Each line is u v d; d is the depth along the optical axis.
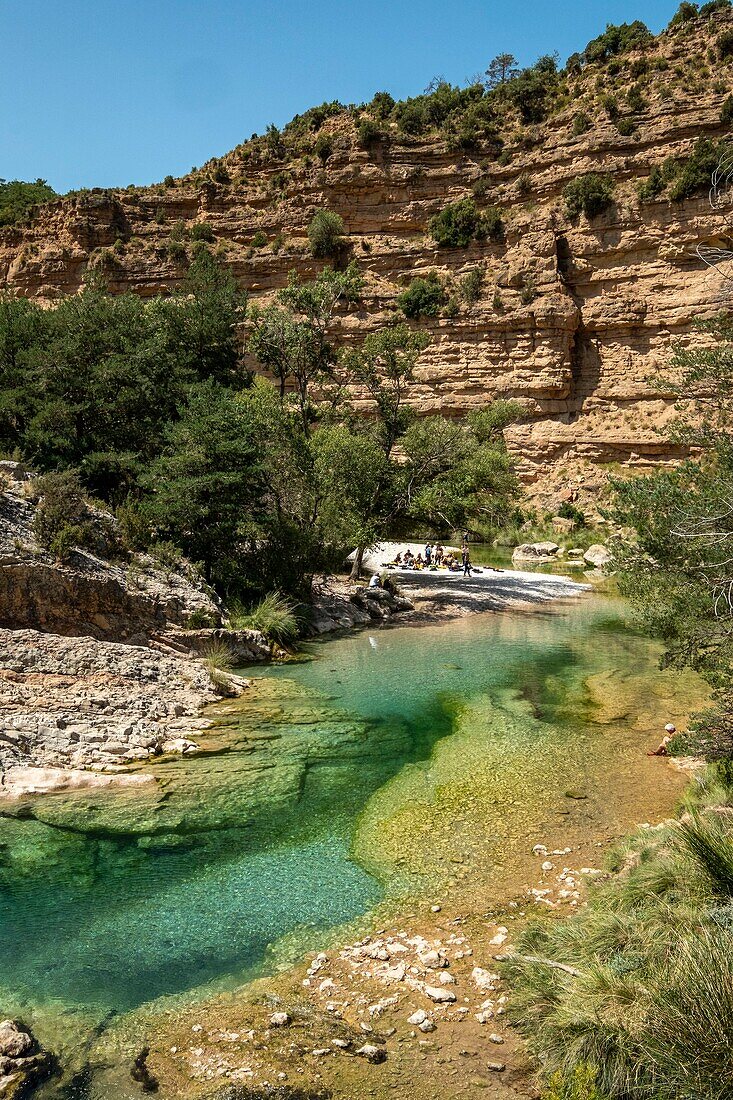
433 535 49.22
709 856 7.15
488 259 57.41
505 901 8.13
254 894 8.36
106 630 16.78
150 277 63.25
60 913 7.97
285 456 24.48
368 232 62.25
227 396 26.42
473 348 55.16
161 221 66.31
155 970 7.03
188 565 20.44
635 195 52.53
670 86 54.44
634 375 51.66
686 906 6.75
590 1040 5.58
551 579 34.06
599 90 57.97
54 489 17.95
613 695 16.16
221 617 19.39
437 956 7.08
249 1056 5.87
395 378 31.03
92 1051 5.95
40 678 14.10
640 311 51.97
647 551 10.42
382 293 58.44
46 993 6.68
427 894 8.34
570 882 8.48
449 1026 6.23
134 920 7.84
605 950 6.62
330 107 69.19
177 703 14.71
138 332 31.41
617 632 23.25
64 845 9.45
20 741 11.90
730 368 9.96
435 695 16.11
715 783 10.23
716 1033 5.09
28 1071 5.70
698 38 56.56
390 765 12.16
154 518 21.64
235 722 14.21
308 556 24.22
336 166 62.78
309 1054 5.91
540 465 52.19
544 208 55.56
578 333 54.12
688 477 10.26
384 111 66.38
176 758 12.41
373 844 9.52
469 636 22.64
